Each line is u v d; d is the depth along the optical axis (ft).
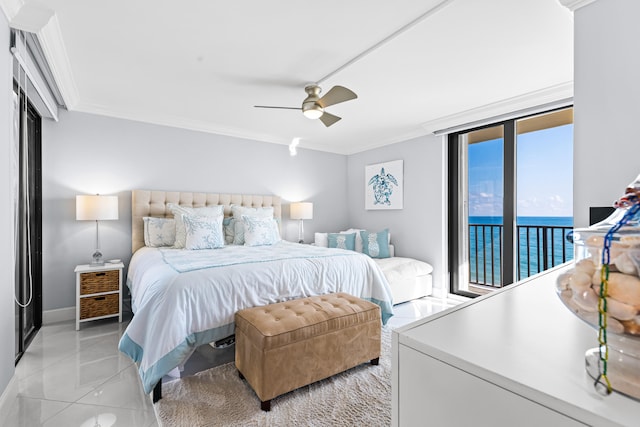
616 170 4.93
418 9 6.16
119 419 5.56
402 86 9.73
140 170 12.20
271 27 6.73
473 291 14.73
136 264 9.53
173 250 10.41
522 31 6.82
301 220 16.75
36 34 6.45
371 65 8.38
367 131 14.75
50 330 9.74
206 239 10.98
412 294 12.90
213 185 13.96
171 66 8.43
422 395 1.97
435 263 13.78
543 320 2.40
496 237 15.34
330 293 8.30
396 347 2.16
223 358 7.87
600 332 1.60
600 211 4.92
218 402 5.99
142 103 11.10
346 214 18.62
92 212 10.02
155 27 6.72
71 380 6.84
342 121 13.25
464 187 14.14
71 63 8.23
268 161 15.67
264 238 12.44
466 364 1.72
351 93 8.32
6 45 5.91
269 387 5.71
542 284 3.59
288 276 7.77
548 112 10.46
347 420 5.50
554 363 1.71
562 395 1.41
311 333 6.21
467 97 10.63
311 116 9.43
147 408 5.89
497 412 1.60
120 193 11.78
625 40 4.88
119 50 7.62
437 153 13.76
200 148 13.66
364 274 9.27
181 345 6.01
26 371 7.22
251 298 7.09
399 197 15.37
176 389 6.41
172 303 6.13
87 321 10.46
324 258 8.80
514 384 1.53
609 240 1.53
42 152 10.32
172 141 12.96
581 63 5.29
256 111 11.96
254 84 9.55
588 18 5.24
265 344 5.66
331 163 18.02
